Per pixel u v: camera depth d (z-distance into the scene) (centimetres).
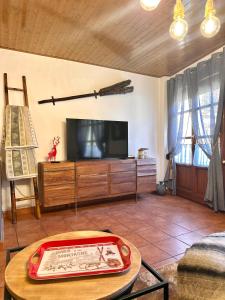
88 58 366
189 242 240
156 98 465
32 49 329
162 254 216
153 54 358
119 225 289
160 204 381
